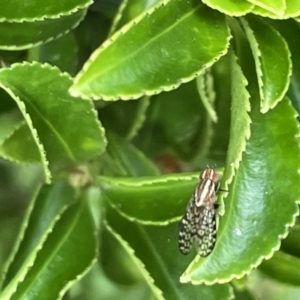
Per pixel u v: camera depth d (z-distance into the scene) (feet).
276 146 0.29
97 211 0.32
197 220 0.29
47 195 0.31
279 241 0.28
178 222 0.31
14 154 0.31
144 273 0.30
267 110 0.28
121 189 0.31
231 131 0.28
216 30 0.28
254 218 0.29
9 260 0.30
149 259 0.31
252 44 0.28
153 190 0.30
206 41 0.28
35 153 0.31
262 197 0.29
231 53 0.30
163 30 0.27
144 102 0.33
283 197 0.29
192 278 0.28
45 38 0.30
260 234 0.28
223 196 0.28
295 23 0.31
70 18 0.30
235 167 0.27
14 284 0.27
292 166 0.29
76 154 0.31
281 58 0.28
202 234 0.29
